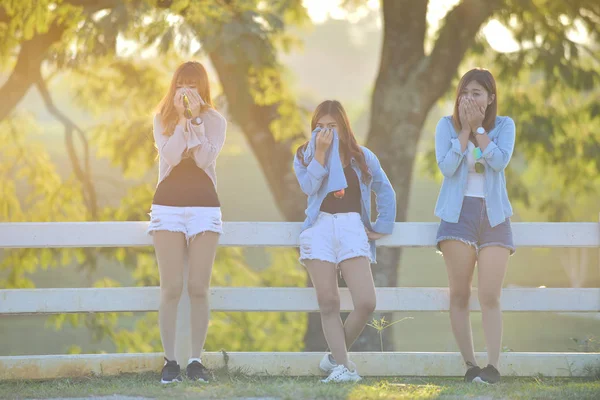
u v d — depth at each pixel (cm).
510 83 5131
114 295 2195
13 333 11431
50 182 6169
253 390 1836
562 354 2227
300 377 2192
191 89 2023
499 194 2027
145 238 2202
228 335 6175
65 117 5806
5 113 4653
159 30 3728
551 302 2241
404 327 10244
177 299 2023
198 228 1995
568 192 5722
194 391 1839
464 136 2027
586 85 4772
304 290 2233
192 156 2041
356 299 2012
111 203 6169
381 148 4662
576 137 5506
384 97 4694
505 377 2209
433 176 5653
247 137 5141
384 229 2120
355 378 2009
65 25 4284
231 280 6322
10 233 2170
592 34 4706
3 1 3909
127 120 5731
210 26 3694
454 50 4584
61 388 1950
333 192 2045
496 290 2014
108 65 5541
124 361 2170
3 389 1950
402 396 1794
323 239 2033
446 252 2058
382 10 4741
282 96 5144
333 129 2075
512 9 4506
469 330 2092
